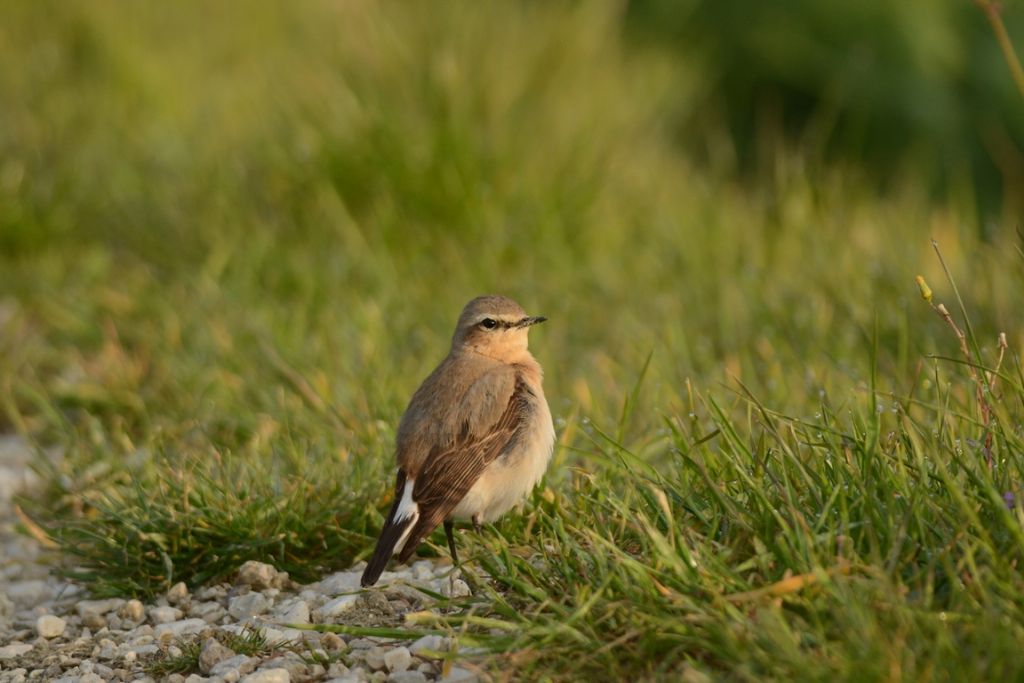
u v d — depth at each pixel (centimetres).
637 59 2022
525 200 1565
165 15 2180
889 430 866
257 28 2180
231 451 1097
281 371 1239
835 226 1516
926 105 2091
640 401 1134
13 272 1561
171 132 1822
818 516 718
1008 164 2050
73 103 1902
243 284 1457
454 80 1634
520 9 1906
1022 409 831
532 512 877
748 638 636
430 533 885
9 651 844
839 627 636
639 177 1683
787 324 1269
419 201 1555
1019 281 1159
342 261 1482
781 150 1661
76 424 1259
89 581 950
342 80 1686
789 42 2184
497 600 743
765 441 871
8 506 1113
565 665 689
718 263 1483
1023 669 577
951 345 1132
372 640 795
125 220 1638
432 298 1416
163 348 1345
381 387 1144
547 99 1705
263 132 1703
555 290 1436
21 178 1675
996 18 972
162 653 816
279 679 745
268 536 931
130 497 981
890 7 2150
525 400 895
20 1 2097
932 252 1391
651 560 726
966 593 637
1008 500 693
